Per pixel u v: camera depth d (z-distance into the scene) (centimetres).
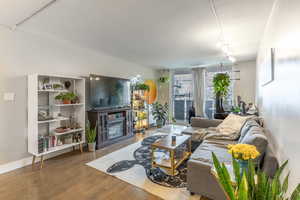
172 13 209
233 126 305
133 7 195
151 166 260
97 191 197
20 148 263
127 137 436
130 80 493
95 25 247
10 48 251
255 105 459
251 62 493
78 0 180
